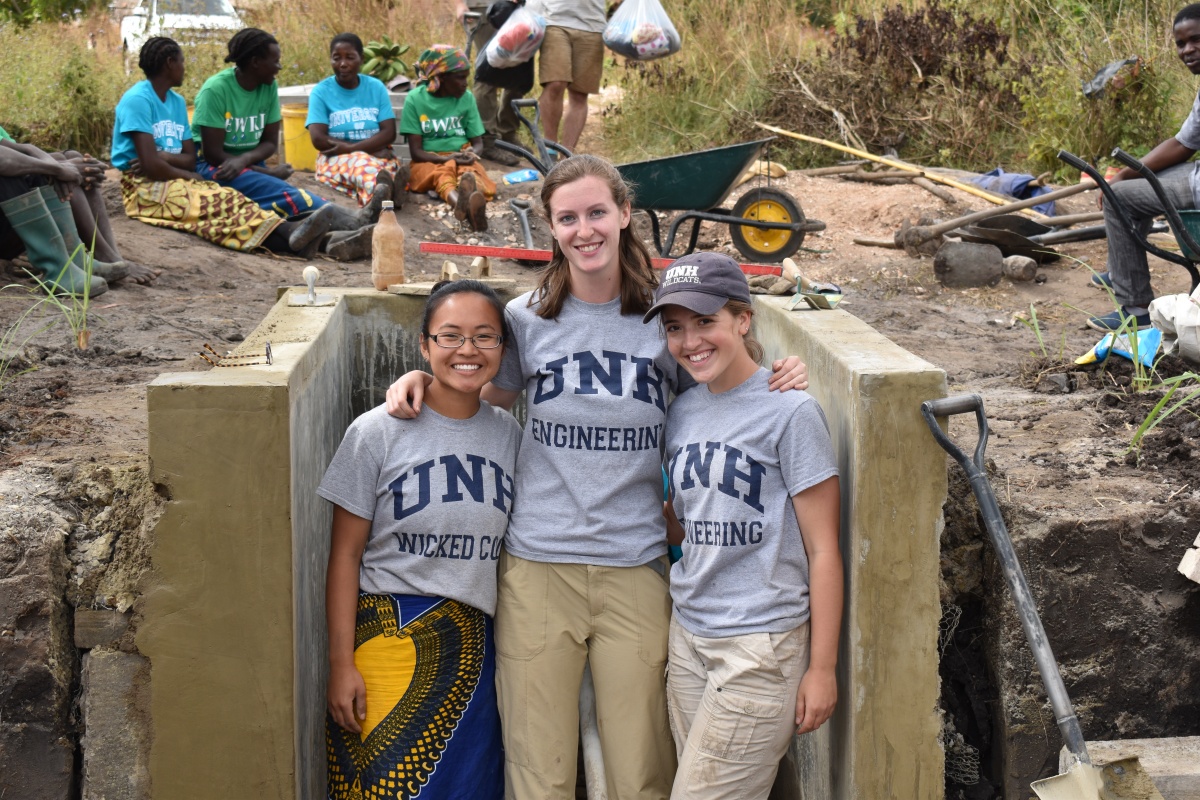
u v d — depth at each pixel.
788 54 11.32
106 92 10.37
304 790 2.76
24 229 5.54
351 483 2.78
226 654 2.50
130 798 2.79
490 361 2.79
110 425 3.40
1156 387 3.81
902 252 7.75
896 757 2.66
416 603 2.82
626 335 2.91
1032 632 2.41
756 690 2.62
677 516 2.85
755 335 3.91
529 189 9.13
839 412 2.73
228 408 2.41
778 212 7.34
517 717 2.88
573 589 2.86
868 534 2.57
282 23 12.84
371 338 4.12
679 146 11.11
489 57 8.81
